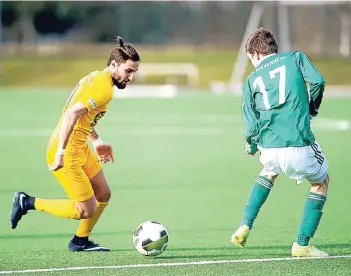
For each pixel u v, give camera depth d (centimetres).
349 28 14250
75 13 16500
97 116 2512
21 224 3312
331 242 2833
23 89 11806
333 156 5419
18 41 16450
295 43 14800
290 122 2412
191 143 6184
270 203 3759
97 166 2620
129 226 3259
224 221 3350
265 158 2475
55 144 2486
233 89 11469
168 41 15938
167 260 2528
